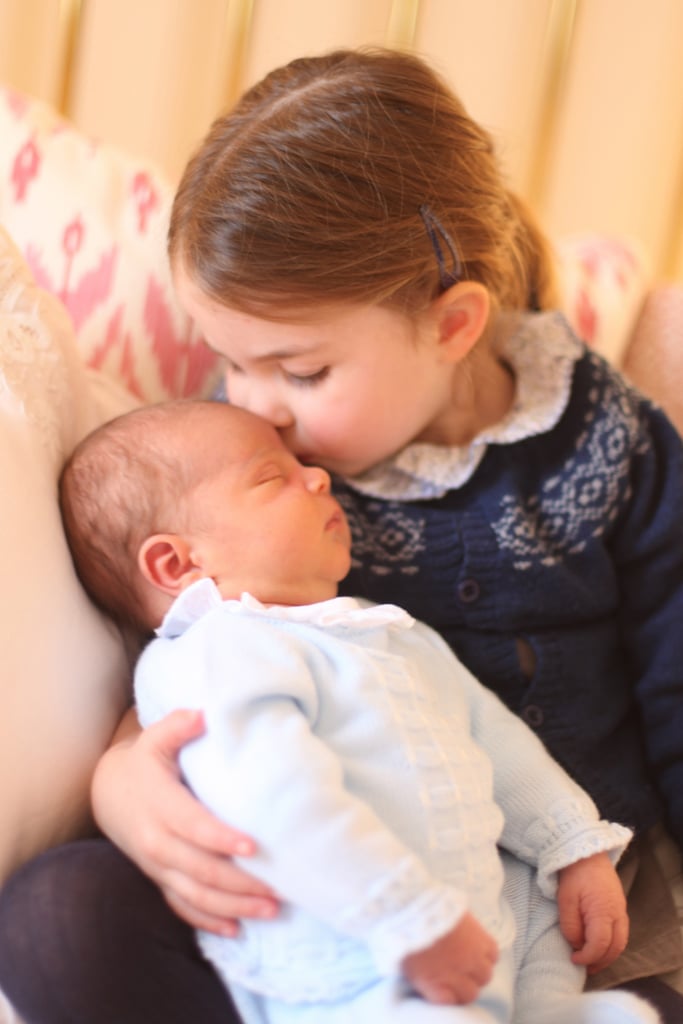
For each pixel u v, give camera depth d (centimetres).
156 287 112
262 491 87
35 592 77
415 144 91
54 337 93
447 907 64
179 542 85
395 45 145
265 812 66
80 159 117
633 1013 71
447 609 98
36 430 86
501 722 89
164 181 118
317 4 152
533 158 160
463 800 77
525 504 100
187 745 72
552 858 82
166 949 70
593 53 157
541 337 103
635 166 162
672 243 166
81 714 78
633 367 127
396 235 88
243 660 73
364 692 77
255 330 87
